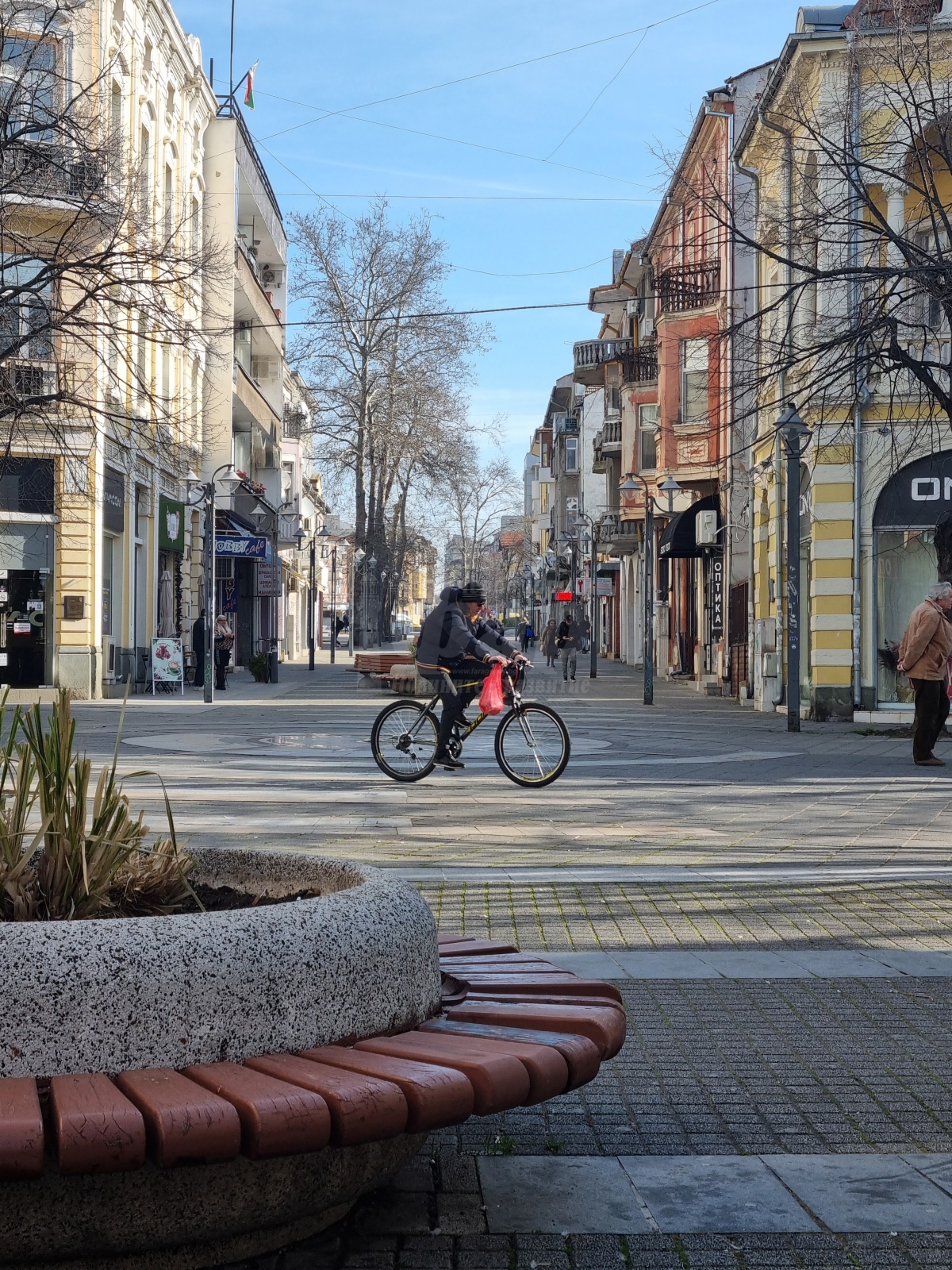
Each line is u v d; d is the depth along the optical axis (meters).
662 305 36.88
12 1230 2.74
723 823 11.22
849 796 13.14
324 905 3.21
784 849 9.86
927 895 8.02
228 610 48.47
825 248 22.59
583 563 68.56
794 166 20.42
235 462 50.34
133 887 3.54
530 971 3.98
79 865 3.30
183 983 2.89
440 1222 3.42
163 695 32.72
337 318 53.19
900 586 23.95
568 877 8.48
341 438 55.56
